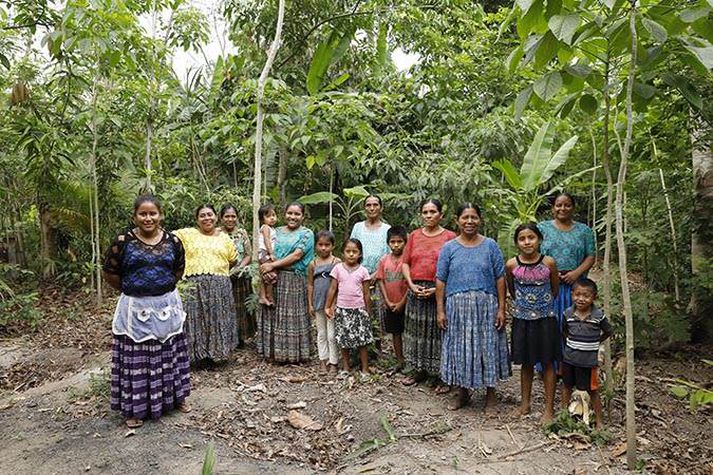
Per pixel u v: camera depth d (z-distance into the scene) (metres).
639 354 4.86
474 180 5.77
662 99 3.72
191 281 4.36
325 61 6.09
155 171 7.05
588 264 3.84
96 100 6.41
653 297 4.76
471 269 3.56
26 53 6.70
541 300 3.36
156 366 3.41
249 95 5.70
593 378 3.18
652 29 2.41
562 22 2.40
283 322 4.56
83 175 7.04
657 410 3.63
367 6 6.25
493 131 6.14
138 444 3.16
